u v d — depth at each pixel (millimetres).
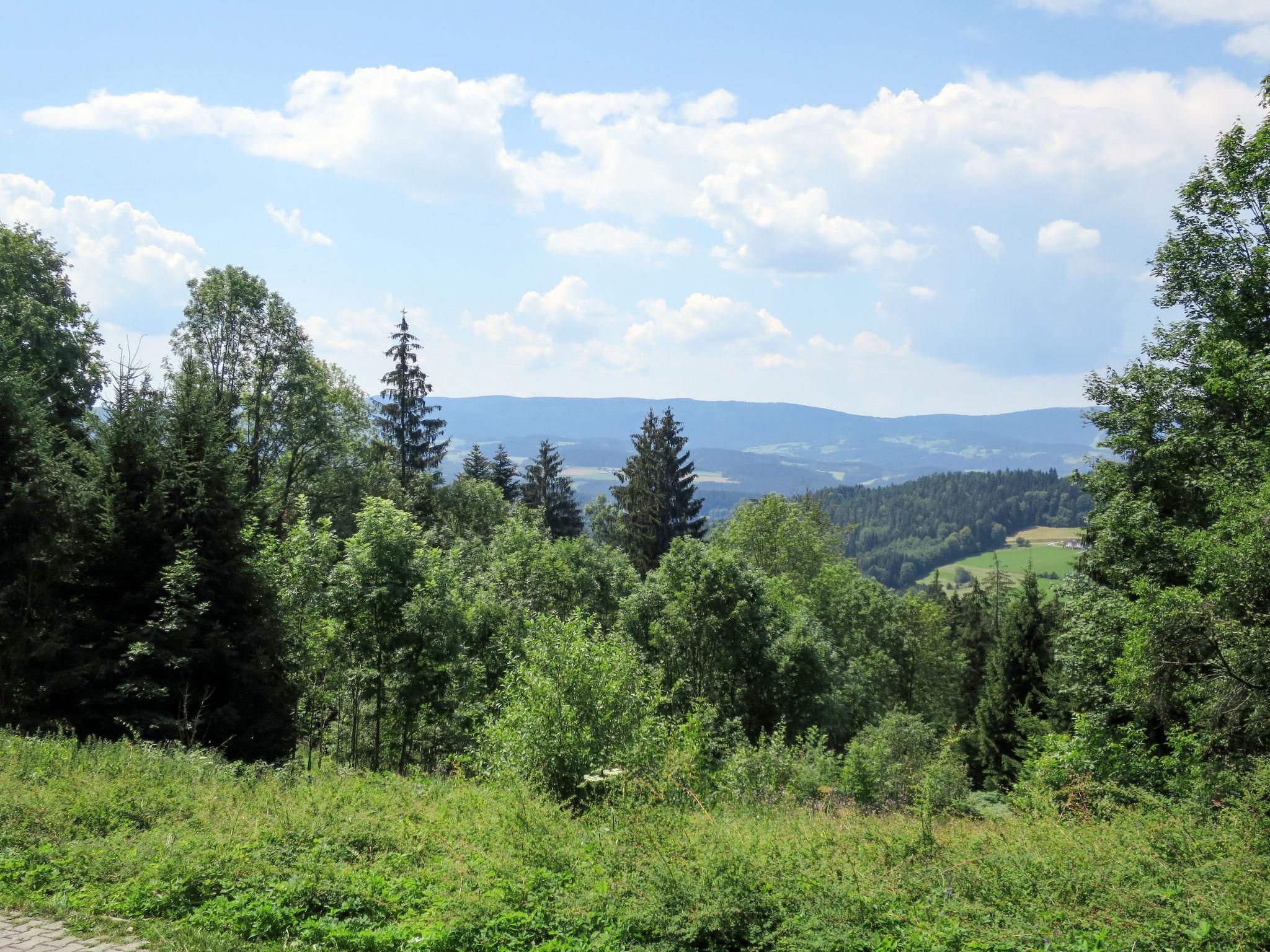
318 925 6590
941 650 55031
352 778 11625
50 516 17688
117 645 16859
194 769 11758
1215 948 6484
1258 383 17266
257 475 41219
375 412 51781
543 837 8680
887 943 6449
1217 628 12328
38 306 30594
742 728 26906
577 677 14016
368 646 21750
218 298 41312
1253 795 9555
